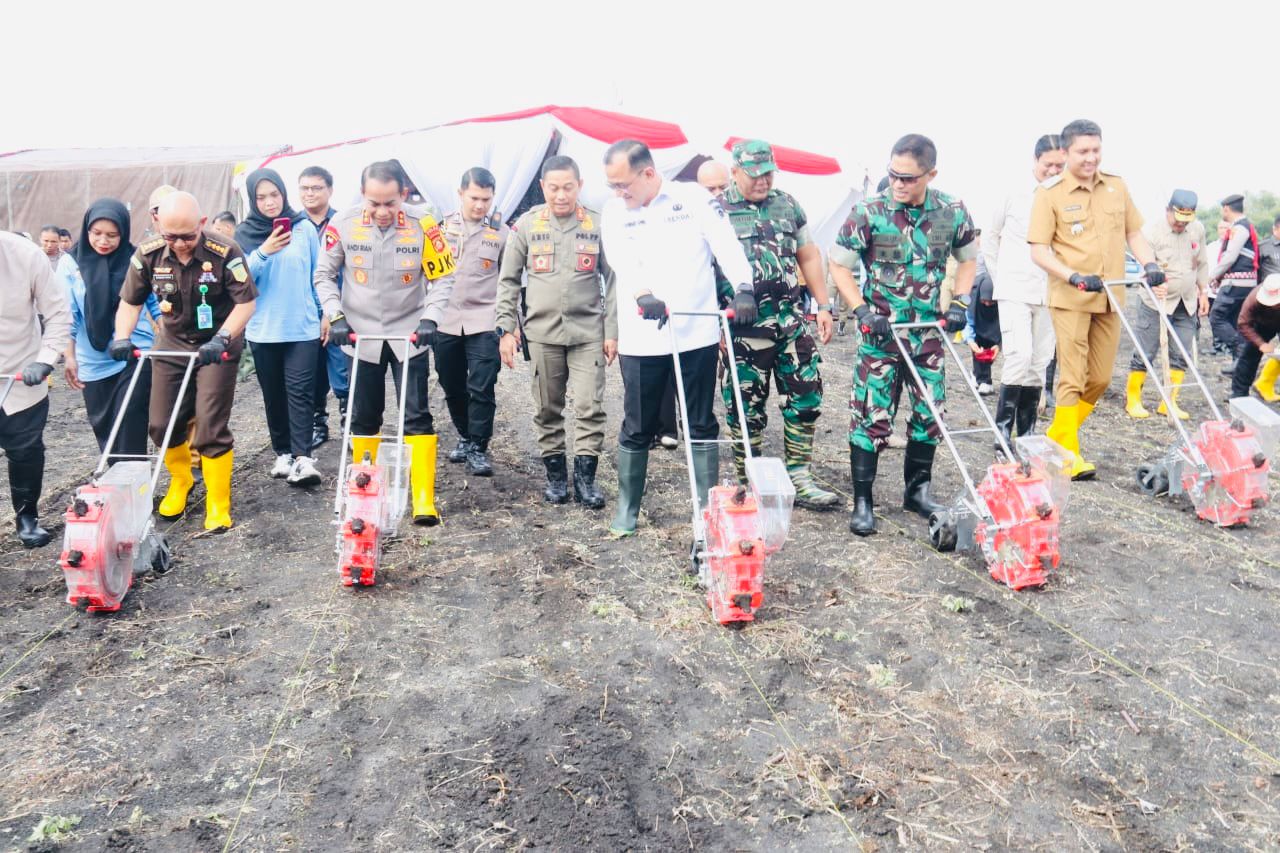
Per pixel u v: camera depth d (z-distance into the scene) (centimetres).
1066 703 365
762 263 549
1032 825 300
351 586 482
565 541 539
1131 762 329
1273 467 669
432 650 418
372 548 469
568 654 412
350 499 466
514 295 586
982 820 303
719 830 302
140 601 469
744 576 416
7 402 511
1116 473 657
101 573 439
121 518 457
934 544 516
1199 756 331
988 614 439
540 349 577
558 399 590
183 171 1493
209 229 542
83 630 439
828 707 368
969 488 487
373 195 534
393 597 471
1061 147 639
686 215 491
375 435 568
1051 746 339
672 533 550
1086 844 291
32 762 340
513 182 1116
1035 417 701
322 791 322
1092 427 804
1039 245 592
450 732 355
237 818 309
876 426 530
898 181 500
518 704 373
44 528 579
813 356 573
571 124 1116
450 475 668
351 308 554
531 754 341
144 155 1636
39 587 489
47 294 512
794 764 332
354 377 493
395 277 550
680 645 416
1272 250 1027
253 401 967
